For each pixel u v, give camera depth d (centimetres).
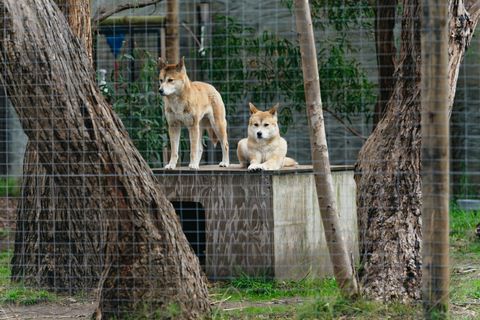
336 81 1503
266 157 921
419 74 701
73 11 800
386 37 1149
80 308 725
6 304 739
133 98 1252
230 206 853
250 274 840
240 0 1798
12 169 1780
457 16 697
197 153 948
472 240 1135
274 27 1770
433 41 546
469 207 1450
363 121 1747
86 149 598
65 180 611
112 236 605
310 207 908
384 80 1160
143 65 1335
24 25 572
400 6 1372
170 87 905
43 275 827
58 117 585
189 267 622
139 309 591
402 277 669
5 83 587
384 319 612
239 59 1598
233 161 1834
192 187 879
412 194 695
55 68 582
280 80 1535
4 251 1087
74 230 822
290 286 805
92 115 606
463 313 645
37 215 849
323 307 633
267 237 830
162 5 1719
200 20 1830
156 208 617
